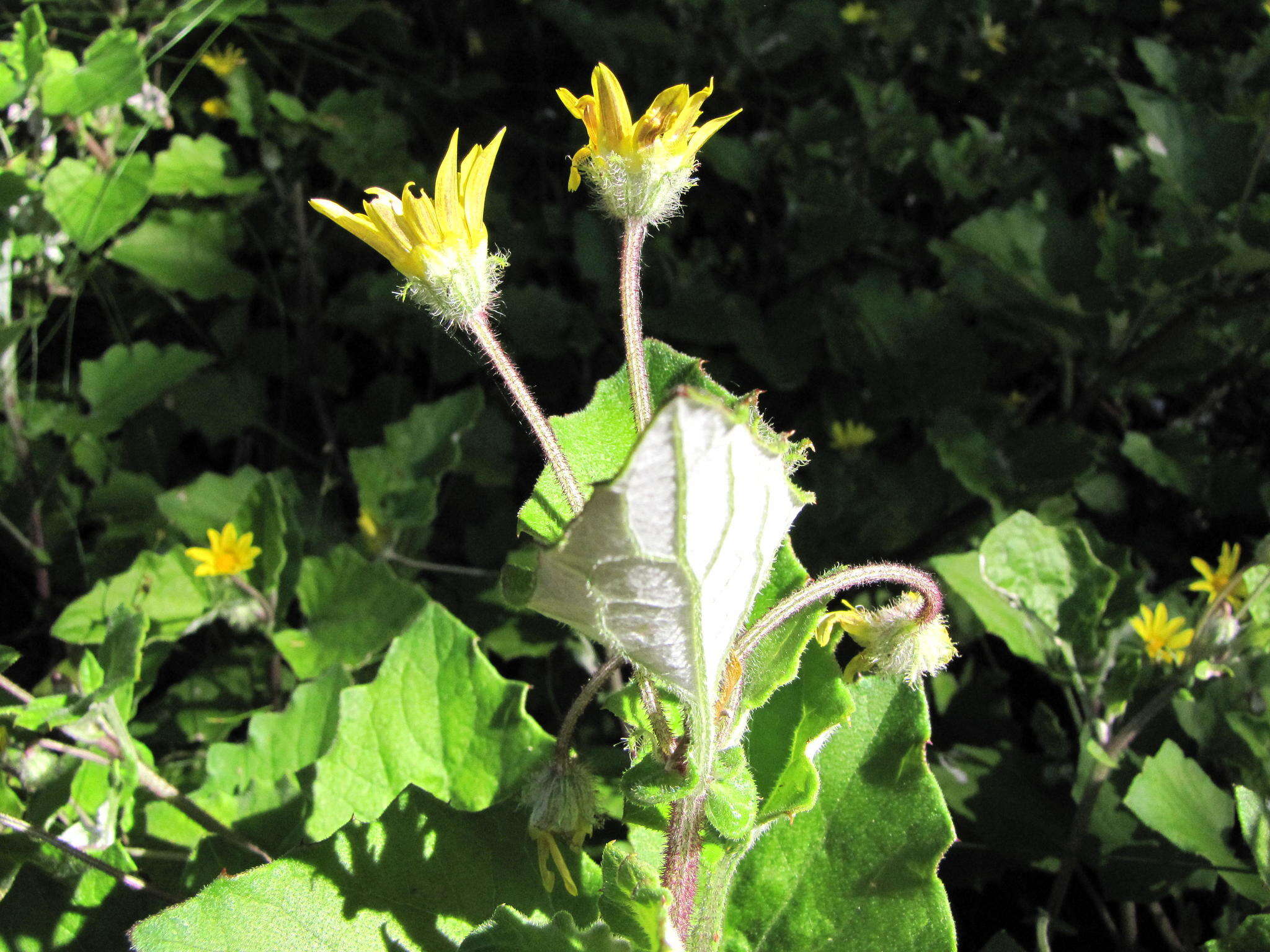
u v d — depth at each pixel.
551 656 0.39
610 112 0.15
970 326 0.54
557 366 0.53
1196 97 0.57
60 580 0.43
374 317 0.52
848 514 0.43
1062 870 0.29
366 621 0.33
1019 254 0.44
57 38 0.48
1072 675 0.28
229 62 0.56
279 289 0.53
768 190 0.60
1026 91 0.68
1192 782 0.28
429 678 0.25
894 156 0.59
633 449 0.11
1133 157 0.55
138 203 0.39
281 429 0.51
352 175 0.52
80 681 0.24
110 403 0.41
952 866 0.30
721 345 0.52
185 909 0.17
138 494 0.42
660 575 0.13
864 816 0.20
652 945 0.15
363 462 0.42
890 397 0.48
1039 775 0.32
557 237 0.58
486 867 0.19
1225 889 0.31
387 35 0.65
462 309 0.15
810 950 0.19
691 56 0.64
